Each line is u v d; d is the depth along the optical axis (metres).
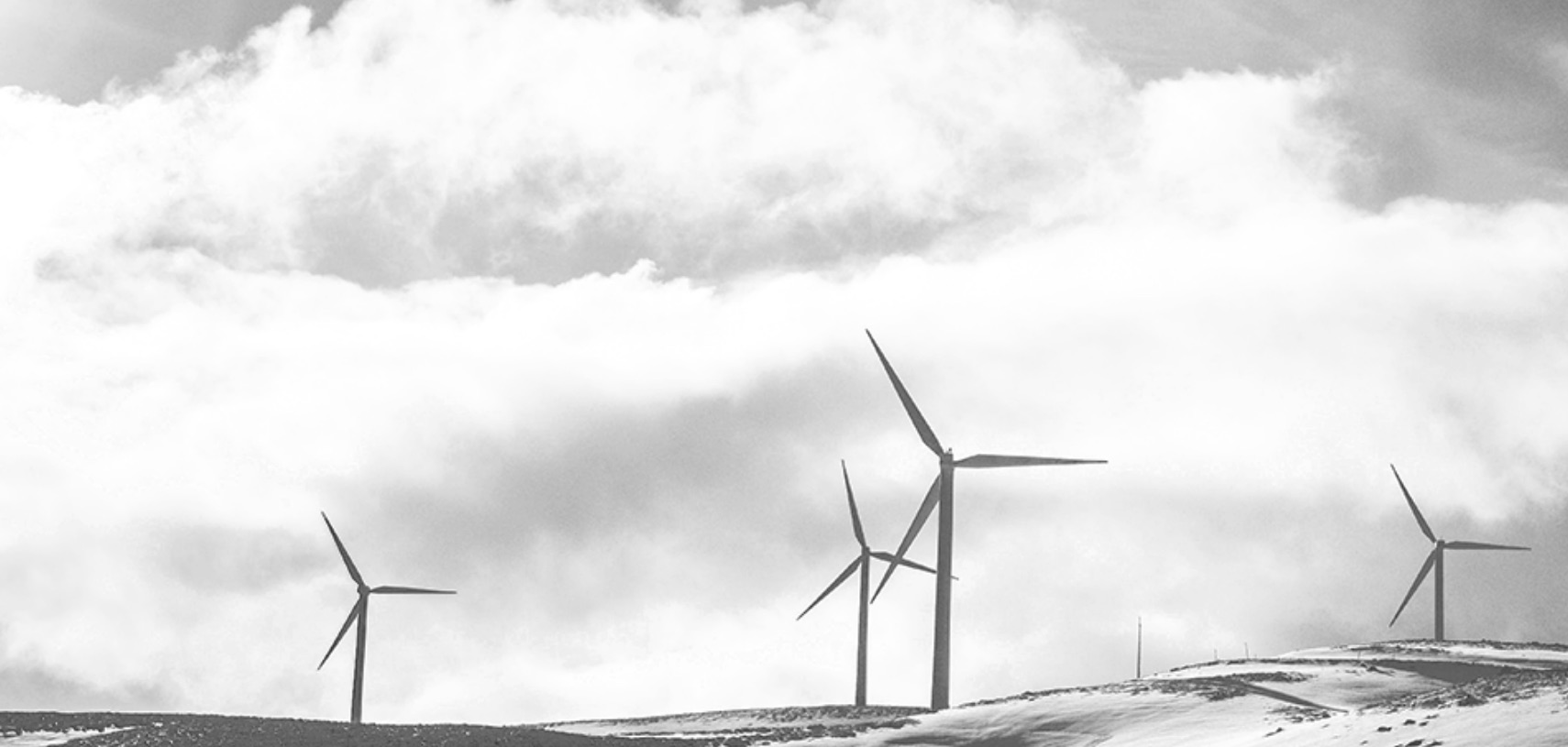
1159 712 85.69
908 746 85.38
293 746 72.94
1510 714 59.06
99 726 81.12
